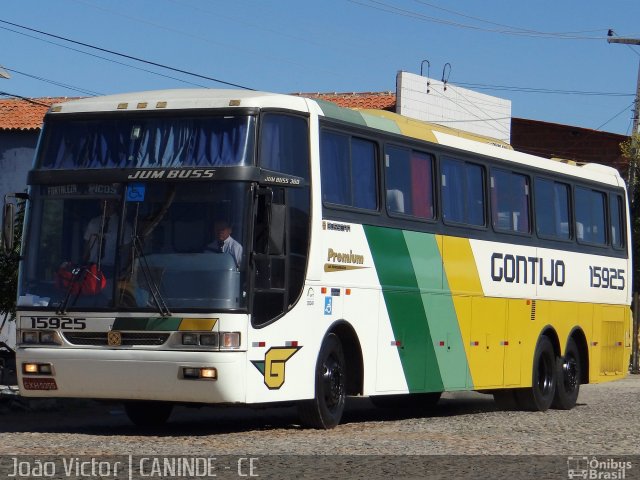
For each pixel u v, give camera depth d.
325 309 15.27
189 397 13.75
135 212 14.16
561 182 22.44
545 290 21.48
